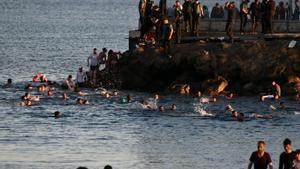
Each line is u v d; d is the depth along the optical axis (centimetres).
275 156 8094
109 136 9094
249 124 9681
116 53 12475
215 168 7719
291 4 12662
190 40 12231
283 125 9606
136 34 12675
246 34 12325
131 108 10644
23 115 10175
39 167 7738
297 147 8494
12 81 13250
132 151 8412
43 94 11731
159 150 8444
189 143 8738
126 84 12088
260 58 11481
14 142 8756
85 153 8306
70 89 12094
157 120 9919
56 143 8744
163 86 11856
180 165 7844
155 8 12306
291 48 11544
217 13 13000
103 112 10381
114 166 7812
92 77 12400
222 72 11519
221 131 9312
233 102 10900
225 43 11781
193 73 11731
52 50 19488
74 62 16762
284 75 11362
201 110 10431
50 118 10006
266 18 12162
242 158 8088
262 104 10769
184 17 12412
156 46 12125
